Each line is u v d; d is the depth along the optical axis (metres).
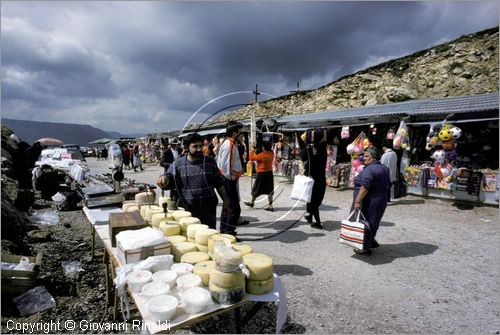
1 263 3.32
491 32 15.51
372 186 4.02
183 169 3.40
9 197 5.81
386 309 2.97
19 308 2.88
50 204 7.66
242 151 9.97
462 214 6.44
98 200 3.98
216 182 3.47
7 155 9.02
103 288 3.42
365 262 4.09
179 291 1.90
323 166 5.46
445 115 7.59
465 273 3.72
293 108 19.92
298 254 4.39
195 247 2.40
